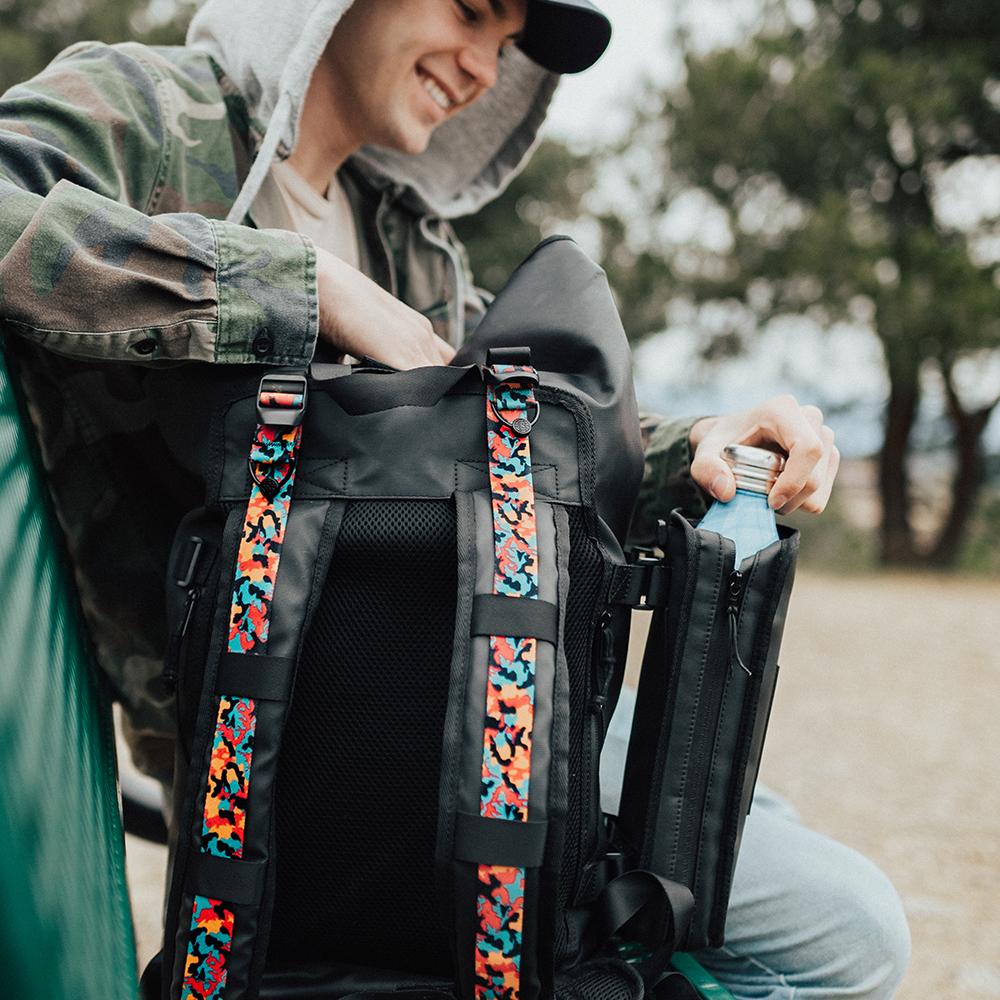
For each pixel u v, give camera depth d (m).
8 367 0.86
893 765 3.32
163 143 1.00
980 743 3.69
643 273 13.00
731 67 11.82
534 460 0.81
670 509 1.13
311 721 0.79
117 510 0.97
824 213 11.40
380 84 1.18
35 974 0.48
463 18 1.17
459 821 0.70
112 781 0.92
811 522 14.41
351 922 0.79
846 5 12.32
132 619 0.99
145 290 0.80
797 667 5.17
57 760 0.66
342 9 1.03
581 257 0.94
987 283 11.20
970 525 13.88
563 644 0.76
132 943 0.78
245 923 0.72
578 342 0.88
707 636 0.86
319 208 1.25
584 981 0.79
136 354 0.81
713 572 0.86
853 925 1.00
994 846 2.55
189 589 0.82
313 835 0.79
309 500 0.79
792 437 0.98
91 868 0.69
